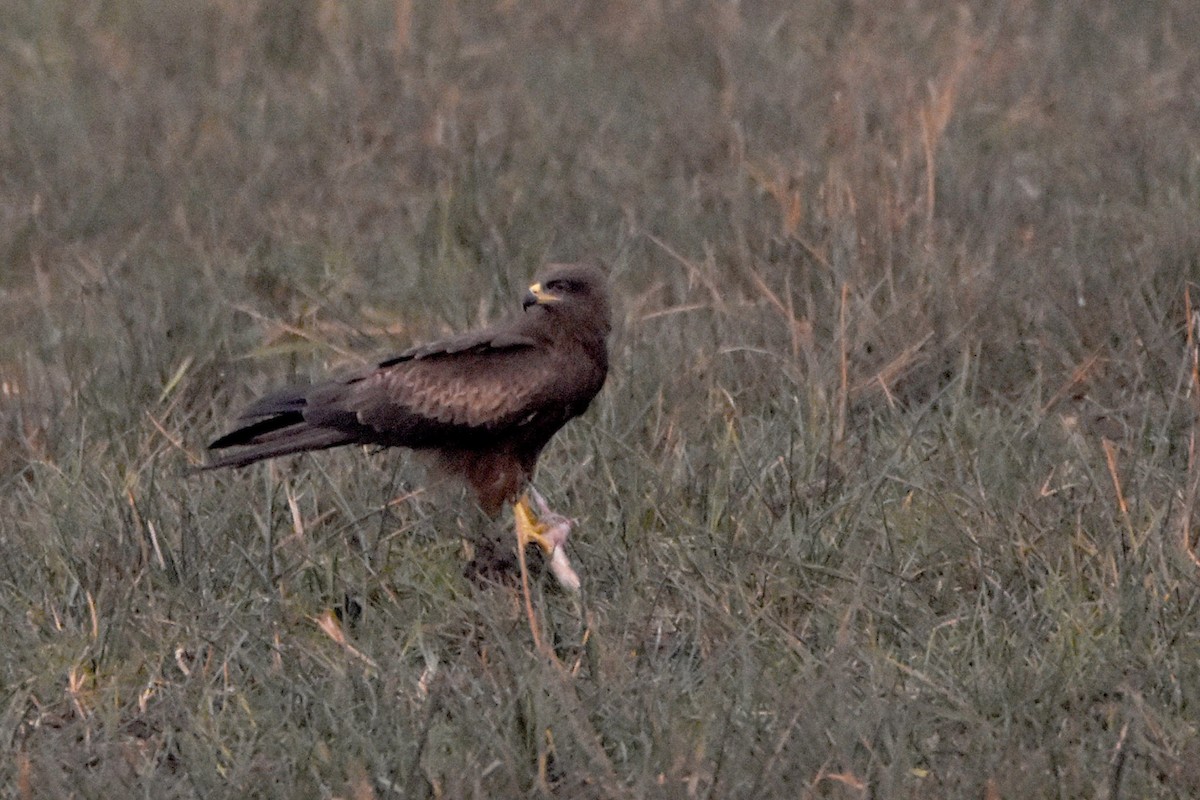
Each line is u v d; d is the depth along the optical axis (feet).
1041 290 45.09
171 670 32.78
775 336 44.19
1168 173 52.08
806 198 50.16
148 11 73.56
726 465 37.83
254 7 71.31
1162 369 41.73
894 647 32.24
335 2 71.31
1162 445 38.09
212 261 52.11
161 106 64.23
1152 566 32.91
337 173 57.77
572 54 67.46
